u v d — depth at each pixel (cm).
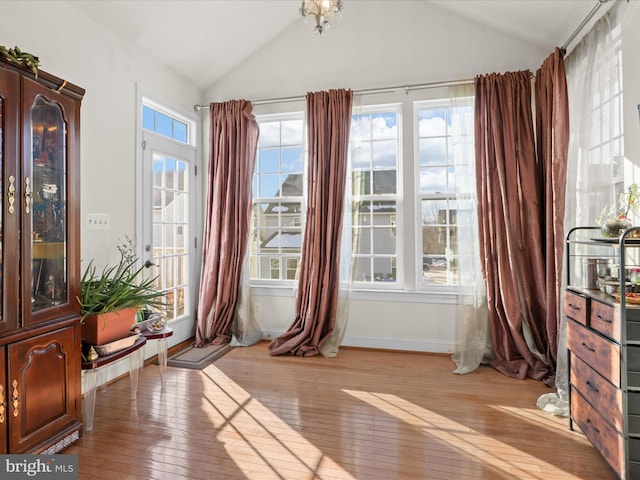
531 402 257
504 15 315
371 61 372
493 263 319
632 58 213
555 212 280
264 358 348
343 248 363
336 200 361
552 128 285
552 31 304
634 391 162
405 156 364
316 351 355
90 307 227
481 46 346
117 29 298
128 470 184
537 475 181
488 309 322
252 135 392
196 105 407
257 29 374
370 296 372
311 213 367
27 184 183
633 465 162
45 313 192
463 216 332
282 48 396
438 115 366
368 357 350
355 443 208
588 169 251
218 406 252
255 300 404
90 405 222
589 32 248
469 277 328
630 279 186
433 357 350
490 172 320
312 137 368
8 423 172
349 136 363
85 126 274
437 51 356
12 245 176
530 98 318
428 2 357
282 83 396
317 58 387
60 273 204
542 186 312
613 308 171
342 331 361
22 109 181
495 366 317
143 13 296
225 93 414
